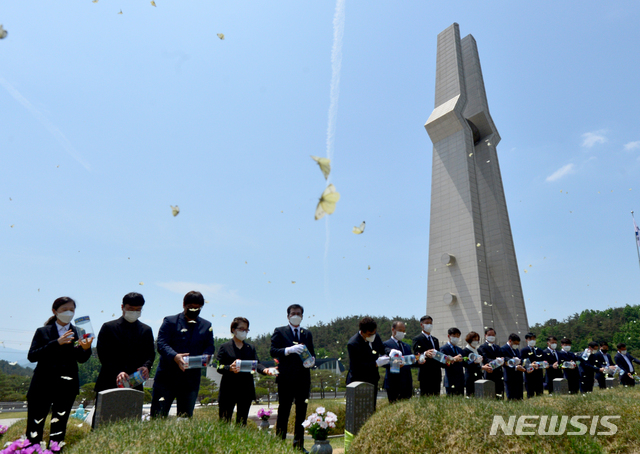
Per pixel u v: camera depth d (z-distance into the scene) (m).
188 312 6.44
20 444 4.66
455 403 6.80
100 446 4.02
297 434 6.96
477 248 30.17
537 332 90.94
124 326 6.14
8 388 44.00
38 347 5.72
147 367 6.08
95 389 5.81
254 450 4.20
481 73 37.50
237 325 6.96
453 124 33.78
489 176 34.66
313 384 55.75
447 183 33.34
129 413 5.35
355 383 7.37
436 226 33.38
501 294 31.39
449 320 30.33
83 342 5.75
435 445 5.87
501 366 11.23
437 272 32.25
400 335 8.55
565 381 13.32
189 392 6.04
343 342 106.50
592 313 101.38
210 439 4.23
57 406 5.68
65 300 5.97
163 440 4.09
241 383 6.76
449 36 37.38
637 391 10.59
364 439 6.63
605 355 14.82
